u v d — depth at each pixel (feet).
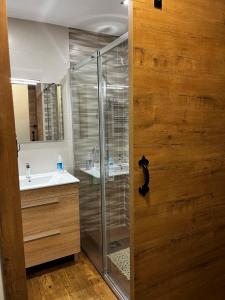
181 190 4.17
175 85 3.85
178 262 4.34
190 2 3.83
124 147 7.33
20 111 7.31
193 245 4.49
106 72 6.72
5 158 2.76
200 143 4.29
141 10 3.38
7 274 2.91
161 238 4.06
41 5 6.31
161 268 4.15
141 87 3.52
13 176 2.82
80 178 8.28
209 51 4.15
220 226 4.82
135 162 3.63
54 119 7.88
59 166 7.79
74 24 7.58
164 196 3.98
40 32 7.39
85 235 8.26
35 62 7.40
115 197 7.25
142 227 3.84
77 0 6.10
